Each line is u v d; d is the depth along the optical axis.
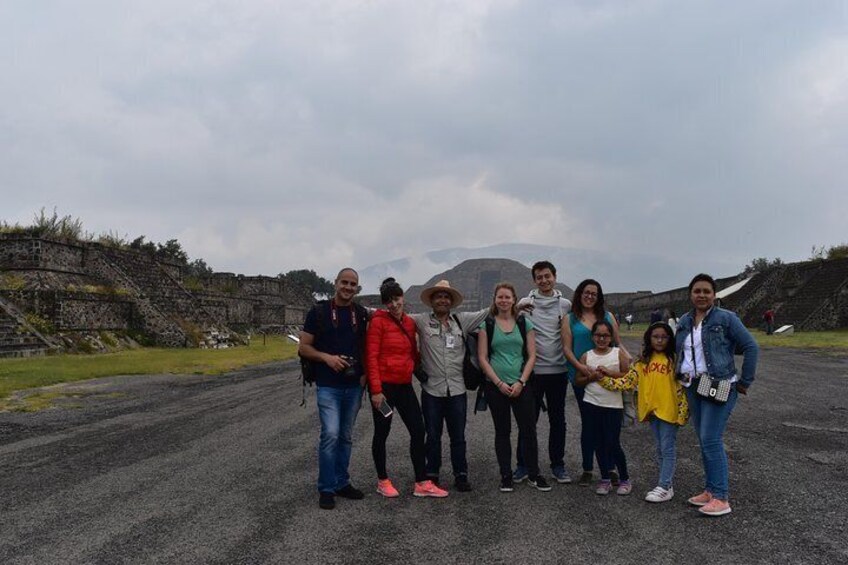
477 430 9.08
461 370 6.03
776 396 11.55
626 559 4.13
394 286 5.86
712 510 5.04
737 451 7.29
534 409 6.01
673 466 5.55
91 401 12.31
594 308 6.17
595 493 5.81
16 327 22.28
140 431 9.14
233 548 4.39
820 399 11.18
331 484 5.46
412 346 5.90
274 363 22.89
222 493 5.85
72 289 27.05
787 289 40.00
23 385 14.12
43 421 10.00
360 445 8.23
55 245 27.23
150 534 4.70
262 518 5.09
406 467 6.98
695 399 5.35
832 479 6.05
